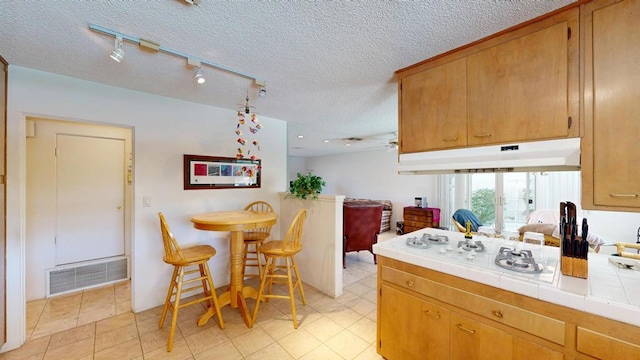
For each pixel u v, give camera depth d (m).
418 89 1.90
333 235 2.94
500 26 1.45
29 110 2.05
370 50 1.72
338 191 8.60
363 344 2.09
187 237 2.89
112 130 3.36
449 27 1.46
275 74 2.12
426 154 1.84
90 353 1.96
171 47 1.69
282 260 3.56
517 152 1.44
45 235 2.92
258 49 1.72
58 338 2.14
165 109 2.72
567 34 1.29
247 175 3.35
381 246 1.81
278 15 1.35
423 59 1.84
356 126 4.14
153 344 2.07
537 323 1.16
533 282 1.18
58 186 3.02
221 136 3.13
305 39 1.59
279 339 2.14
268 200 3.59
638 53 1.12
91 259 3.21
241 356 1.94
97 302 2.78
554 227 2.71
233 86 2.40
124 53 1.63
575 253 1.23
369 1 1.24
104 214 3.30
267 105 3.01
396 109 3.14
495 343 1.28
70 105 2.21
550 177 4.20
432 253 1.63
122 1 1.24
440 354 1.48
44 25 1.44
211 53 1.77
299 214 2.50
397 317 1.70
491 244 1.79
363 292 3.07
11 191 1.99
